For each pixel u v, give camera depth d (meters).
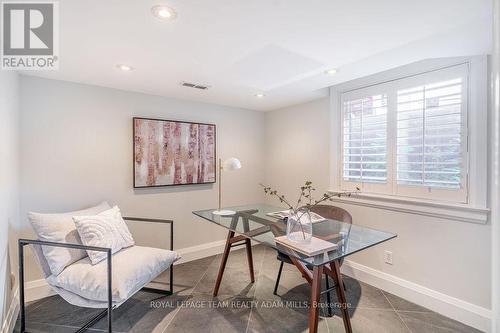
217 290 2.34
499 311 0.87
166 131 2.95
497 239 0.89
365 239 1.72
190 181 3.14
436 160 2.08
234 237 2.40
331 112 2.89
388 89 2.38
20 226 2.15
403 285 2.26
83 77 2.30
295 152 3.40
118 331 1.86
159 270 2.09
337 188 2.84
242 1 1.24
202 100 3.18
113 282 1.73
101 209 2.37
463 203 1.93
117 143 2.67
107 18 1.37
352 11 1.32
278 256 2.28
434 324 1.92
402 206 2.25
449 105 1.99
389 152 2.38
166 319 1.99
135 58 1.90
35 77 2.25
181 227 3.11
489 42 1.67
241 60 1.94
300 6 1.28
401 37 1.60
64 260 1.85
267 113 3.85
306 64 2.03
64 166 2.39
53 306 2.14
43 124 2.29
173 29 1.49
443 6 1.28
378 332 1.84
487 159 1.82
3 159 1.75
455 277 1.98
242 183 3.66
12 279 1.94
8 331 1.79
